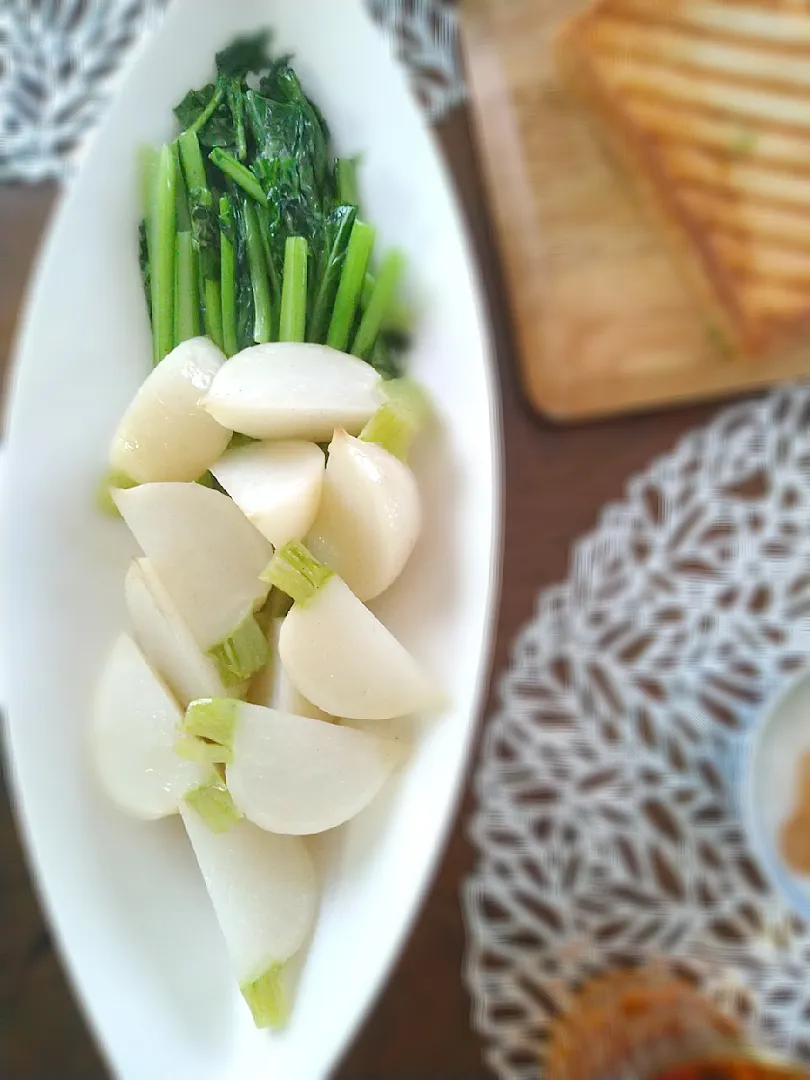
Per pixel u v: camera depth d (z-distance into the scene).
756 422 0.30
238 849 0.22
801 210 0.30
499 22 0.31
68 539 0.24
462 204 0.30
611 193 0.31
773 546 0.30
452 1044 0.28
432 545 0.23
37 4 0.30
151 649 0.23
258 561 0.23
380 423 0.22
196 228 0.25
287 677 0.22
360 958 0.22
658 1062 0.27
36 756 0.23
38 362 0.24
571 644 0.30
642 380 0.30
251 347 0.23
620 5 0.30
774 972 0.29
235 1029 0.23
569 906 0.29
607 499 0.30
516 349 0.30
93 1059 0.28
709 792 0.29
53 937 0.29
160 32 0.25
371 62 0.25
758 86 0.30
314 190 0.25
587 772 0.29
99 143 0.25
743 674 0.30
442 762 0.22
